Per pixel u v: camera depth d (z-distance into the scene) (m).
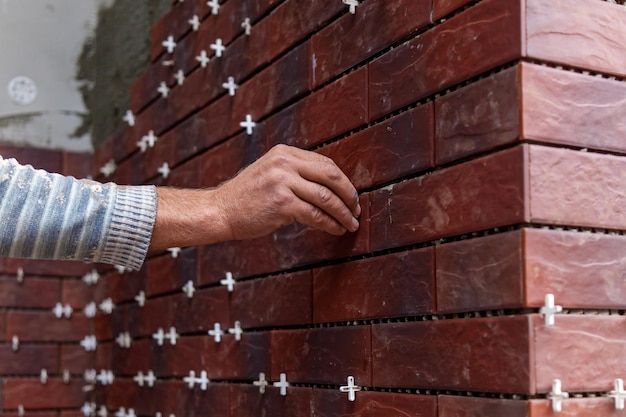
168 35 1.95
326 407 1.20
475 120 0.95
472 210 0.94
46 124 2.54
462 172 0.96
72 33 2.60
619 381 0.90
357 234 1.16
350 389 1.13
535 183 0.88
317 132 1.28
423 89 1.04
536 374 0.85
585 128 0.92
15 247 1.03
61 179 1.06
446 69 1.00
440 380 0.98
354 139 1.18
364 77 1.17
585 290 0.90
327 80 1.26
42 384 2.44
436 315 1.00
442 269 0.99
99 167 2.49
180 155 1.82
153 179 2.00
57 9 2.59
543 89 0.90
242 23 1.55
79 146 2.58
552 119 0.90
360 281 1.15
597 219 0.91
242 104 1.54
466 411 0.93
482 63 0.94
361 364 1.13
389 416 1.06
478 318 0.93
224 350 1.54
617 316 0.92
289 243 1.34
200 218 1.12
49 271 2.49
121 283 2.16
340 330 1.19
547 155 0.89
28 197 1.02
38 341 2.45
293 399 1.30
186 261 1.74
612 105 0.94
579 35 0.93
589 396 0.89
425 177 1.03
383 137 1.12
